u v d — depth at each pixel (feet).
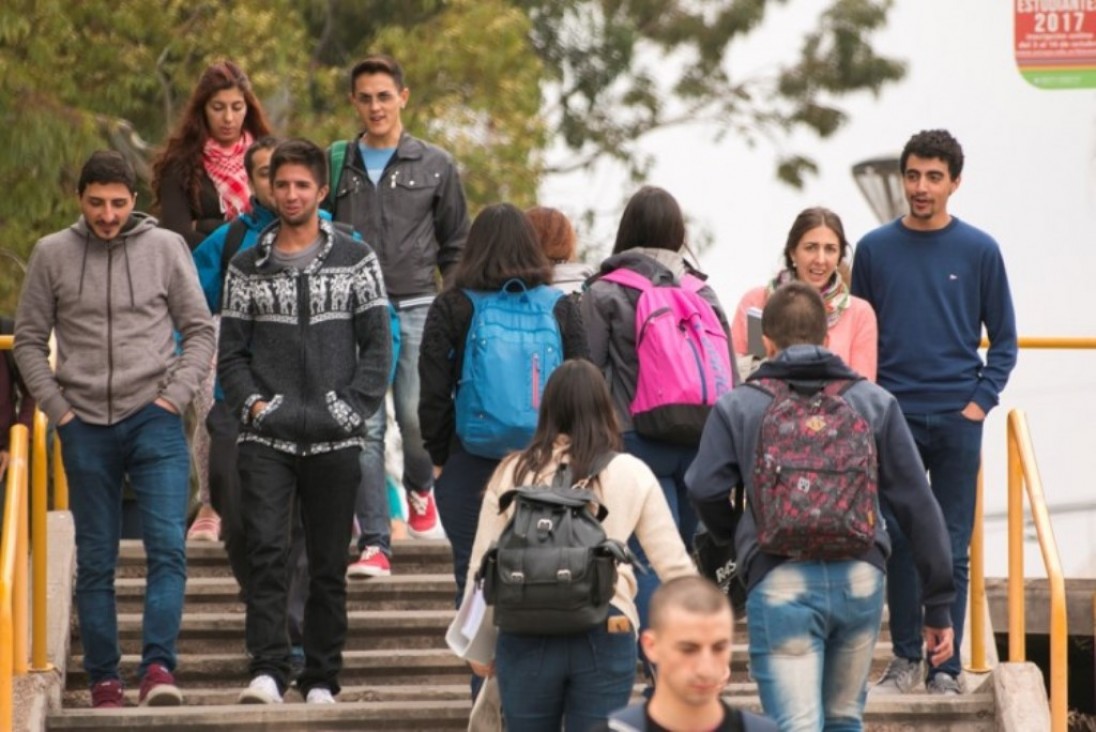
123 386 65.92
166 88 142.00
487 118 155.12
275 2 146.00
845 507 53.36
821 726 54.60
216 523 82.69
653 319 64.49
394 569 81.15
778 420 54.19
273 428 65.00
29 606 72.95
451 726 65.62
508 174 152.05
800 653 54.03
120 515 67.31
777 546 53.67
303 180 65.10
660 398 63.87
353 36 167.02
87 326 66.23
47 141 126.62
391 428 126.52
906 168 68.80
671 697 42.65
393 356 77.61
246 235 73.05
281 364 65.41
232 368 65.51
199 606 78.28
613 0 204.74
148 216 67.87
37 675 67.21
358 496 77.46
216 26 141.38
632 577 55.06
